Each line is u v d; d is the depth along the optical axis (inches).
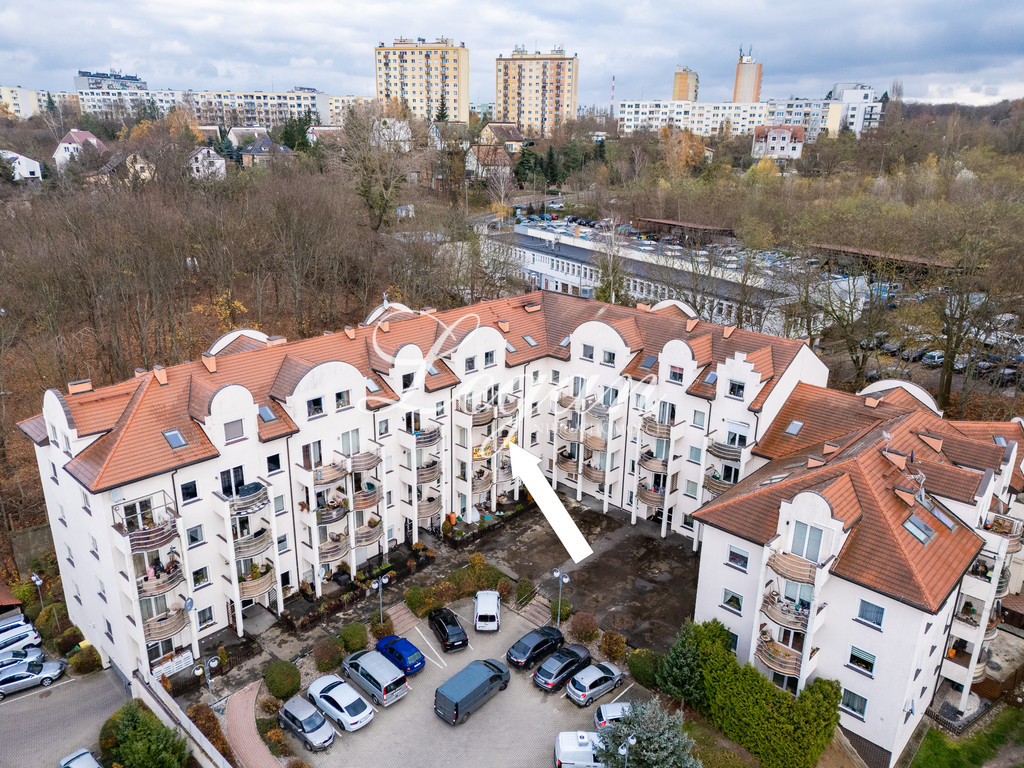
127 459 1481.3
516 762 1437.0
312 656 1680.6
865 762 1421.0
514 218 6058.1
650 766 1262.3
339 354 1989.4
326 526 1879.9
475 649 1749.5
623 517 2277.3
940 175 5128.0
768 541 1430.9
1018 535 1555.1
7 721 1531.7
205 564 1640.0
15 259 2613.2
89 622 1712.6
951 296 2726.4
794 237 3388.3
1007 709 1590.8
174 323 3014.3
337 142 4916.3
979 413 2839.6
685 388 2057.1
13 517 2228.1
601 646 1726.1
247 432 1652.3
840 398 1929.1
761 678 1424.7
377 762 1427.2
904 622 1312.7
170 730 1360.7
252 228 3366.1
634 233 5270.7
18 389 2655.0
